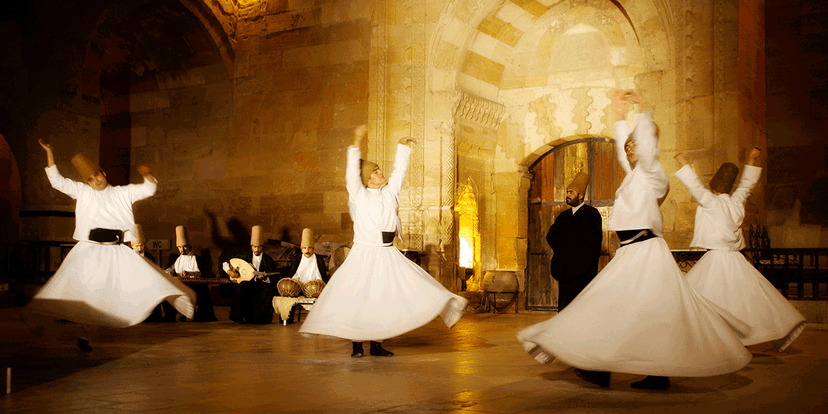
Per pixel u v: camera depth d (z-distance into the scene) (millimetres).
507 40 14344
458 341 7633
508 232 14719
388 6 13922
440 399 3852
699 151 11148
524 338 4223
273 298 9922
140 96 17359
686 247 11086
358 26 14508
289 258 13609
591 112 13969
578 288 6426
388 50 13859
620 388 4277
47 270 14727
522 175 14766
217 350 6484
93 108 16172
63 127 15570
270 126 15414
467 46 13680
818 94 12594
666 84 11766
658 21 11969
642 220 4211
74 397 3865
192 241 16281
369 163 5996
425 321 5566
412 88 13609
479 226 14633
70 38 15625
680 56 11492
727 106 10922
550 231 6641
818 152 12508
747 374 4938
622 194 4332
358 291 5691
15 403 3670
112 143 17641
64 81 15594
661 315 3969
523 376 4816
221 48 15906
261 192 15430
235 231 15703
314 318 5672
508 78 14805
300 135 15031
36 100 15609
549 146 14664
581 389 4234
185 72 16625
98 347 6660
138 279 6031
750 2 11719
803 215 12500
